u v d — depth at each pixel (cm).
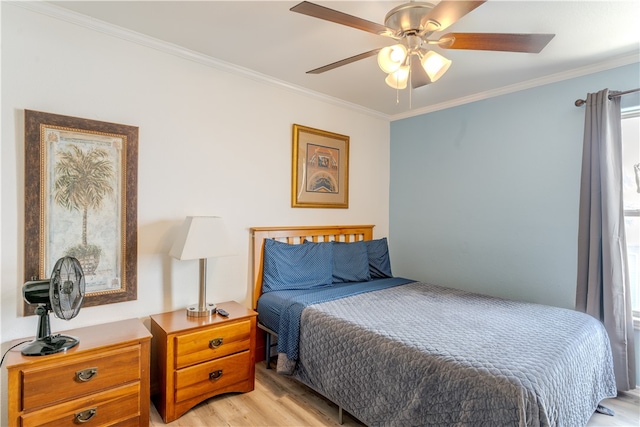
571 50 225
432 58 171
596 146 238
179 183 238
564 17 186
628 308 229
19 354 158
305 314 227
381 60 167
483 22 191
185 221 229
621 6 175
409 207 376
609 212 231
